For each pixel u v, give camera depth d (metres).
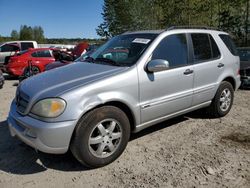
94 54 5.13
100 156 3.97
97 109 3.88
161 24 34.81
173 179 3.72
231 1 27.62
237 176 3.76
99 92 3.87
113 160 4.15
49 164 4.16
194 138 5.00
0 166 4.12
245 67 9.23
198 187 3.54
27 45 17.22
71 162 4.20
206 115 6.11
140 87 4.30
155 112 4.57
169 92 4.73
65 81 3.96
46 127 3.57
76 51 10.79
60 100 3.61
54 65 7.48
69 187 3.60
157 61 4.27
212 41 5.71
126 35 5.23
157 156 4.35
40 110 3.65
